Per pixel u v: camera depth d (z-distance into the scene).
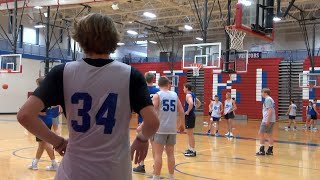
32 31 28.34
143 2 22.88
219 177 6.77
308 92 23.12
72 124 1.88
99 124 1.85
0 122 18.00
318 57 22.95
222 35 29.12
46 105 1.86
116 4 20.91
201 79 27.44
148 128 1.89
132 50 37.56
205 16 16.45
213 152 9.88
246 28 9.62
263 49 28.36
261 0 10.34
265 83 24.89
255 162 8.50
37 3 19.52
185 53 16.56
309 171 7.55
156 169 5.66
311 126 18.30
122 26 29.69
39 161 7.79
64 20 25.61
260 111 24.86
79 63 1.92
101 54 1.94
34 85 26.66
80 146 1.84
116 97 1.87
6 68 19.64
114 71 1.89
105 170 1.82
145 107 1.88
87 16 1.93
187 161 8.41
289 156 9.51
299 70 23.97
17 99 25.75
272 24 10.38
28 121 1.79
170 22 28.12
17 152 8.99
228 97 14.27
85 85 1.87
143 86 1.92
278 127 19.64
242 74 25.64
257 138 13.46
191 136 9.13
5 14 25.56
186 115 9.03
